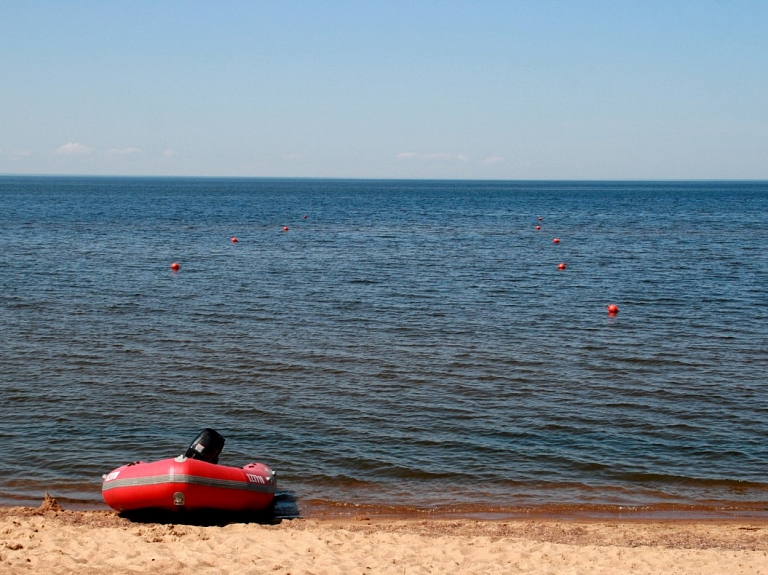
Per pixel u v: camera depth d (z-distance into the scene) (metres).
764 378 19.86
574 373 20.09
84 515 11.61
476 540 10.64
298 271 37.62
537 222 75.00
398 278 35.72
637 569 9.50
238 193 165.50
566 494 13.16
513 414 16.95
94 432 15.47
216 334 23.75
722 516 12.35
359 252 46.22
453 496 13.00
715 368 20.73
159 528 10.80
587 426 16.30
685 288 33.56
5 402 17.06
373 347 22.41
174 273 36.34
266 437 15.42
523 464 14.34
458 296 31.14
